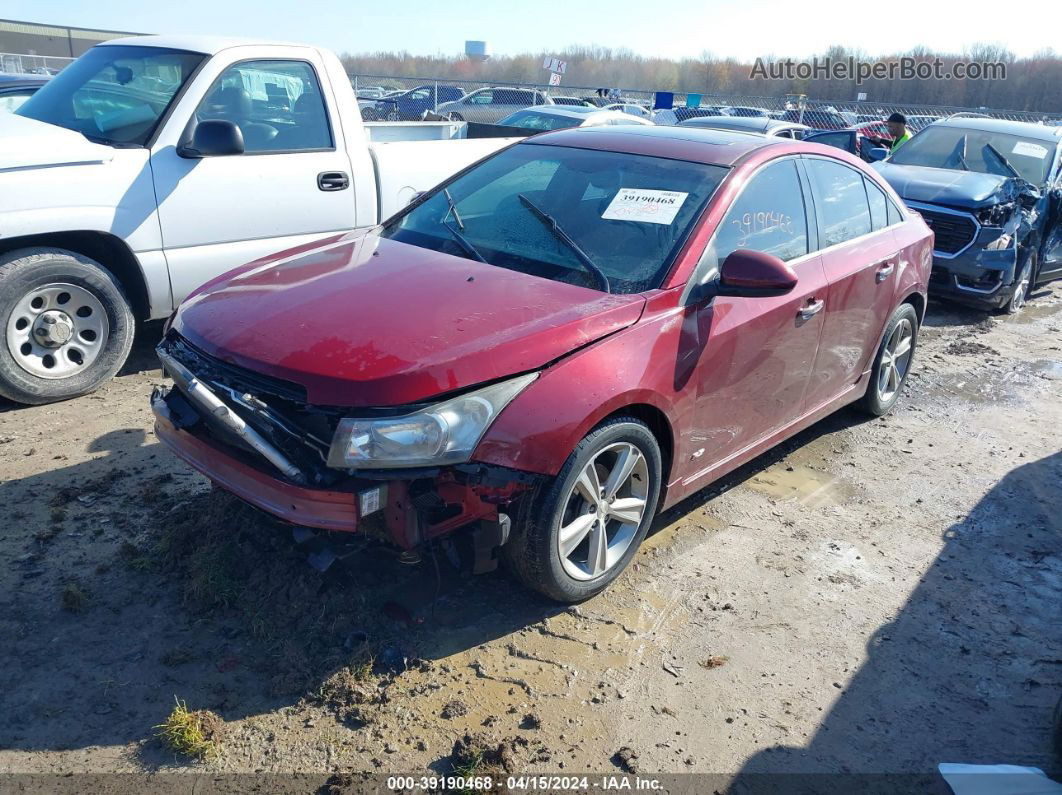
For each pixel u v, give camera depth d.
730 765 2.91
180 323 3.55
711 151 4.38
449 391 3.00
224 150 5.35
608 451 3.47
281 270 3.84
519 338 3.18
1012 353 7.86
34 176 4.88
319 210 6.09
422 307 3.35
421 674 3.16
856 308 4.91
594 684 3.21
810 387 4.73
